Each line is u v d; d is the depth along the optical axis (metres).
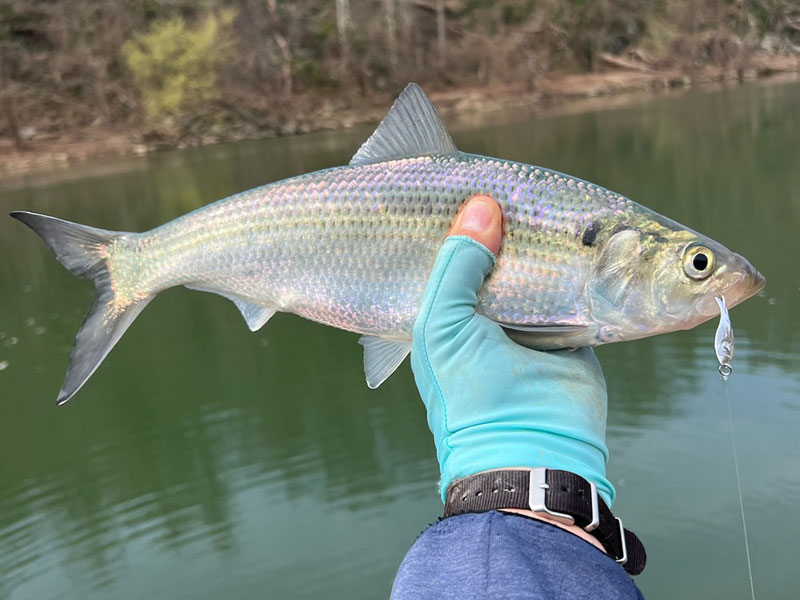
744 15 9.66
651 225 0.41
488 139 5.63
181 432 1.76
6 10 7.57
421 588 0.24
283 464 1.61
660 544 1.21
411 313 0.44
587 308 0.41
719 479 1.35
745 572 1.12
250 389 1.96
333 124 7.40
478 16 9.37
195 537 1.37
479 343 0.32
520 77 8.50
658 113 6.52
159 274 0.51
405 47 8.55
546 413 0.30
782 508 1.25
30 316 2.65
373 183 0.45
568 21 9.51
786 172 3.59
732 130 5.11
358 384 1.96
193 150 6.48
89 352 0.52
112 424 1.84
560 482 0.26
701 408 1.59
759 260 2.37
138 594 1.23
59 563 1.35
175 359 2.22
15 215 0.53
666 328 0.41
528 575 0.23
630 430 1.54
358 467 1.56
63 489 1.57
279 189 0.47
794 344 1.79
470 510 0.26
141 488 1.57
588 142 5.16
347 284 0.45
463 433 0.30
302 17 8.48
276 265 0.47
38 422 1.89
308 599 1.20
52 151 6.37
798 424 1.48
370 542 1.32
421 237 0.43
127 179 5.13
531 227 0.41
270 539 1.36
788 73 9.03
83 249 0.53
